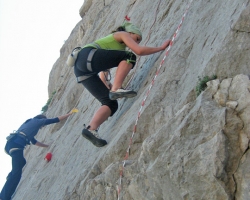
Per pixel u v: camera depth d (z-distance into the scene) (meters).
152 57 5.55
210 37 4.11
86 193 4.78
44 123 7.73
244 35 3.56
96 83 5.49
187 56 4.45
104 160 4.78
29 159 12.38
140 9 8.08
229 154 3.11
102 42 5.36
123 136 4.53
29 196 7.73
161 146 3.63
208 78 3.66
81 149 6.41
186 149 3.33
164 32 5.67
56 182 6.58
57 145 8.55
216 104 3.40
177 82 4.30
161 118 4.13
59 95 14.42
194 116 3.42
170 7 6.28
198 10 4.87
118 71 5.31
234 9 3.89
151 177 3.63
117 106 5.53
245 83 3.28
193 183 3.21
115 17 10.76
